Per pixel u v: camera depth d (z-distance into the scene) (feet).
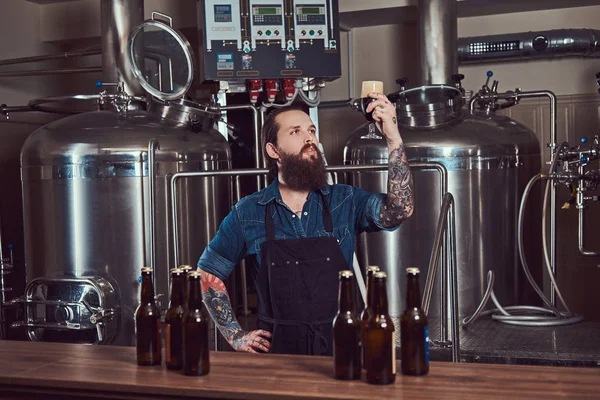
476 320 12.96
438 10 14.93
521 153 13.70
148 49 13.32
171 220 12.69
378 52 18.11
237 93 16.46
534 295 14.48
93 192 12.40
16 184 18.45
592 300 16.66
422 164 10.46
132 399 5.33
